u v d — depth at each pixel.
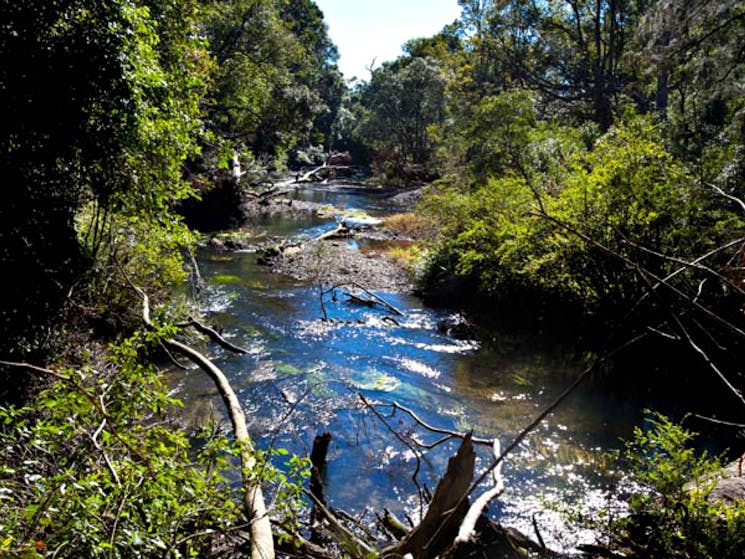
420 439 6.00
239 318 10.02
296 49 25.50
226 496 2.83
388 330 9.84
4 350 5.04
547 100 30.36
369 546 3.80
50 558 1.87
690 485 4.31
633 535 4.14
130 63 5.78
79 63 5.33
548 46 30.94
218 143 8.48
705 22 13.23
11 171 5.46
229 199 20.53
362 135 48.78
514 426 6.38
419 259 13.99
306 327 9.73
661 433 4.61
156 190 7.04
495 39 31.94
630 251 8.02
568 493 5.01
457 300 11.72
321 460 5.23
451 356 8.66
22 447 2.75
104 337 6.77
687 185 7.89
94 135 5.86
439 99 40.59
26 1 5.04
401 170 39.16
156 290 8.16
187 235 7.84
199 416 6.12
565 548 4.16
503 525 4.46
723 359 6.70
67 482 2.10
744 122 10.80
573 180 9.10
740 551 3.42
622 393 7.32
